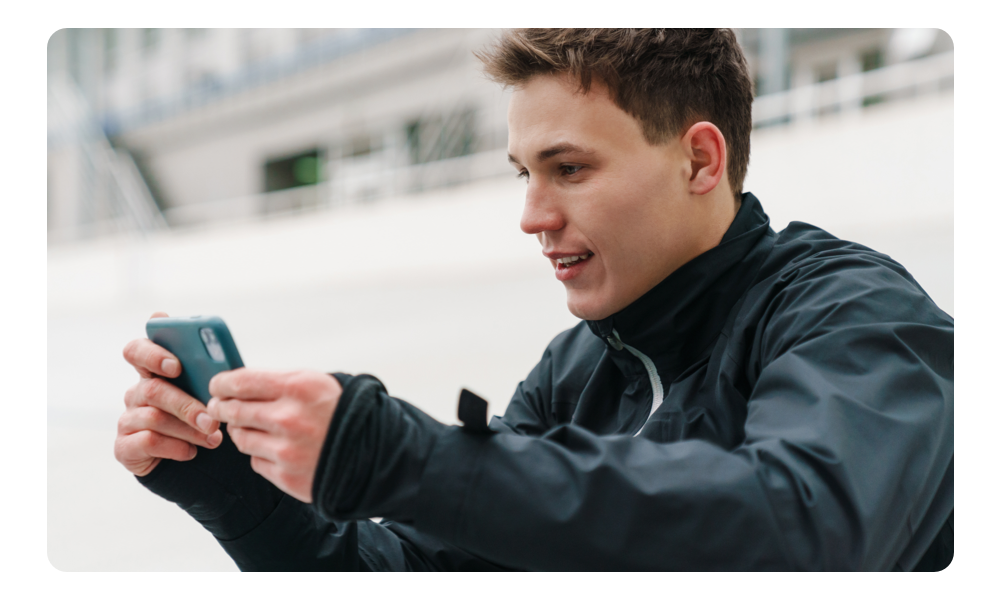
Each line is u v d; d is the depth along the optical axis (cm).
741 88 69
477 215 612
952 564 55
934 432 47
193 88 1061
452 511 41
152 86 1098
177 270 873
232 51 1028
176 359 53
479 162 766
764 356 56
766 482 41
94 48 1122
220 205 1070
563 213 63
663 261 64
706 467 42
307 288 711
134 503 228
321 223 736
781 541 40
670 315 65
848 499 40
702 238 66
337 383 42
